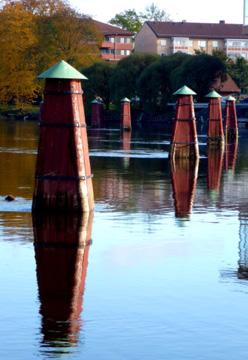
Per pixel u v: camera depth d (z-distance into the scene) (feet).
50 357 46.52
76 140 97.14
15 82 586.04
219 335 50.44
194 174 164.04
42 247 76.43
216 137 297.74
